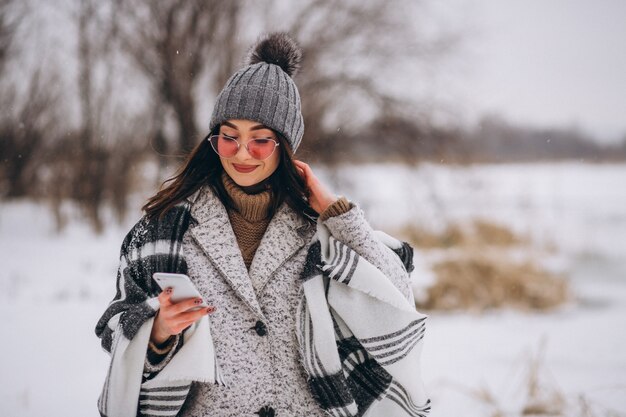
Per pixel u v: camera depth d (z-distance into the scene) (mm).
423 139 15008
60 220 13570
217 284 2242
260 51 2502
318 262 2275
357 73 14953
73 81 14555
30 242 12406
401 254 2547
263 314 2246
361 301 2256
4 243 12125
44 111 14852
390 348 2244
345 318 2262
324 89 14836
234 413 2184
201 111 13992
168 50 13648
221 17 13844
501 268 8906
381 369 2328
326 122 14906
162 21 13758
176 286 1949
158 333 2051
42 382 5051
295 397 2232
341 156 15039
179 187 2305
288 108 2330
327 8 14820
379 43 14922
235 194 2299
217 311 2217
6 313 7262
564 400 4695
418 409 2359
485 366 5801
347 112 15117
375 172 23266
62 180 14406
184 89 13664
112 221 14789
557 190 23125
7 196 15484
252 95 2273
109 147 14375
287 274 2301
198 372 2039
